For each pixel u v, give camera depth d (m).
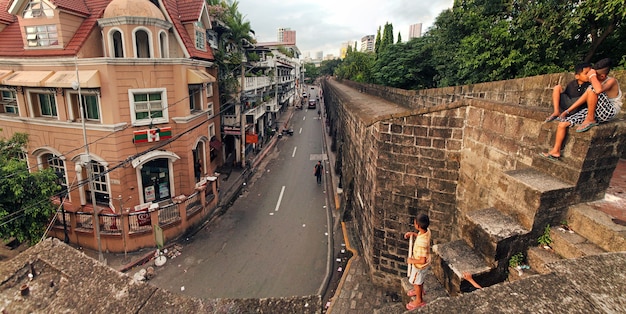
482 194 6.44
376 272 8.98
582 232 4.51
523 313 2.10
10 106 13.55
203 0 15.54
